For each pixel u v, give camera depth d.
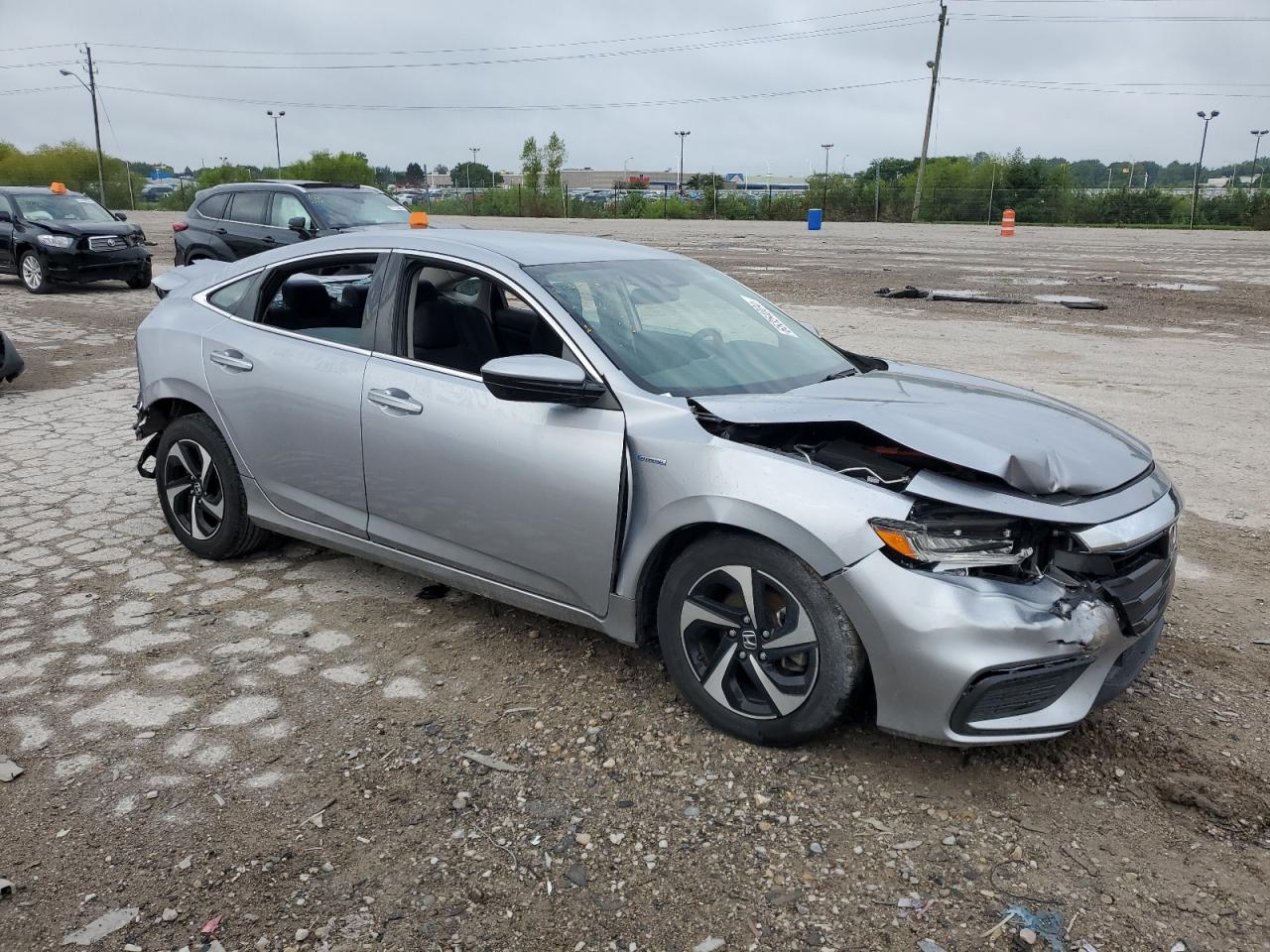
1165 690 3.68
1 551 5.03
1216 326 12.58
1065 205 50.12
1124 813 2.97
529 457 3.56
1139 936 2.48
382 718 3.47
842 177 55.75
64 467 6.55
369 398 4.00
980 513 2.94
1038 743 3.32
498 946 2.45
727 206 55.66
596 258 4.20
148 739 3.34
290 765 3.20
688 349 3.79
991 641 2.81
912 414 3.27
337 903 2.59
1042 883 2.67
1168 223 48.47
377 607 4.38
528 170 58.81
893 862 2.75
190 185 65.06
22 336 12.34
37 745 3.30
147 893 2.62
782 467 3.08
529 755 3.25
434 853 2.79
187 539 4.93
